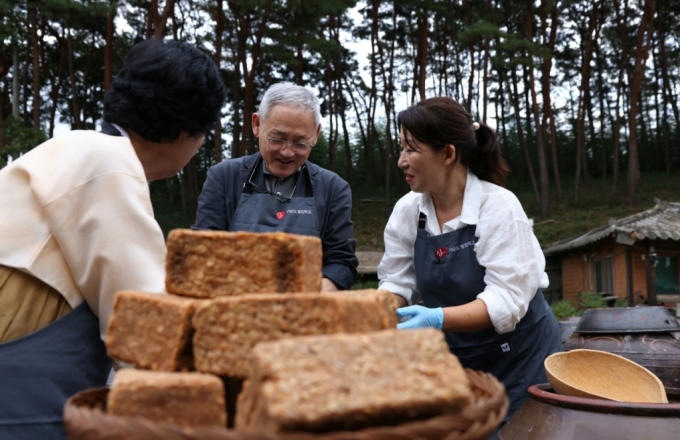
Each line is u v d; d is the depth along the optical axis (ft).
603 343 7.61
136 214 4.27
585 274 51.85
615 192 95.45
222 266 3.46
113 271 4.18
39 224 4.32
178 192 111.55
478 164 7.11
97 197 4.24
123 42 84.84
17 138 41.73
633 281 43.98
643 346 7.31
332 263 7.84
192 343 3.22
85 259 4.24
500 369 7.22
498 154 7.09
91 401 3.17
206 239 3.49
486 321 6.40
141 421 2.39
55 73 90.68
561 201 92.79
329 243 7.92
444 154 6.73
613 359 6.31
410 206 7.60
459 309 6.33
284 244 3.42
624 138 131.64
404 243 7.77
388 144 94.07
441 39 109.09
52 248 4.33
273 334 3.01
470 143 6.81
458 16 95.14
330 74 95.55
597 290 49.62
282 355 2.52
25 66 84.38
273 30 54.75
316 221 7.75
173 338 3.16
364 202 98.32
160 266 4.33
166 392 2.80
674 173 116.37
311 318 3.02
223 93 5.04
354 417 2.41
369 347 2.60
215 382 2.87
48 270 4.30
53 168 4.32
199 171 115.34
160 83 4.65
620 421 5.21
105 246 4.18
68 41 77.36
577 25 113.09
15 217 4.31
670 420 5.16
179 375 2.93
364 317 3.16
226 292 3.44
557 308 40.60
